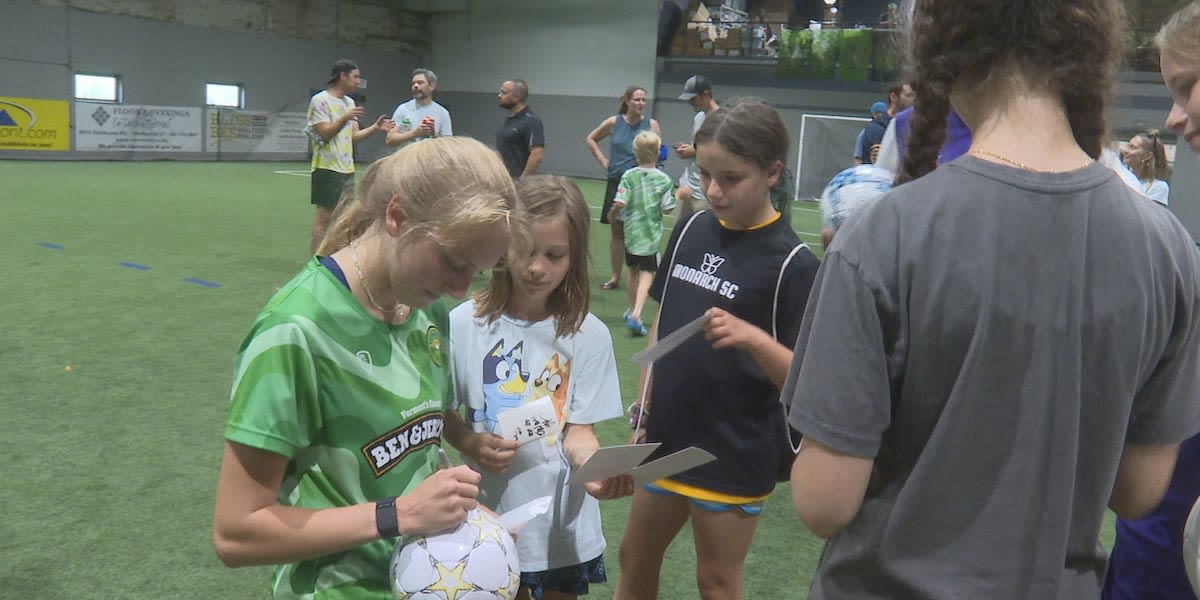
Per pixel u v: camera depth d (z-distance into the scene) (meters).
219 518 1.33
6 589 2.66
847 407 1.03
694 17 21.23
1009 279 0.99
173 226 9.92
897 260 1.02
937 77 1.09
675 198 6.93
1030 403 1.00
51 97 17.56
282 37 21.59
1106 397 1.02
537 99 22.98
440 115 8.38
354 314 1.39
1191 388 1.10
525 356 2.05
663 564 3.08
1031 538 1.03
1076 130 1.07
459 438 1.95
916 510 1.06
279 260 8.20
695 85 7.09
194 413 4.21
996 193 1.01
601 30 21.89
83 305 6.17
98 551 2.92
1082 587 1.08
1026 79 1.04
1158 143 4.54
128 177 15.34
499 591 1.42
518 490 2.03
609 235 11.37
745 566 3.09
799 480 1.09
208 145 20.33
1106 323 1.00
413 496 1.38
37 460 3.59
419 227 1.28
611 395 2.15
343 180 7.51
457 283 1.32
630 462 1.71
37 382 4.53
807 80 19.53
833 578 1.15
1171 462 1.13
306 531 1.32
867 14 24.23
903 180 1.20
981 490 1.03
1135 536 1.68
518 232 1.33
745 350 1.99
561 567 2.07
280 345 1.32
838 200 2.13
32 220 9.73
